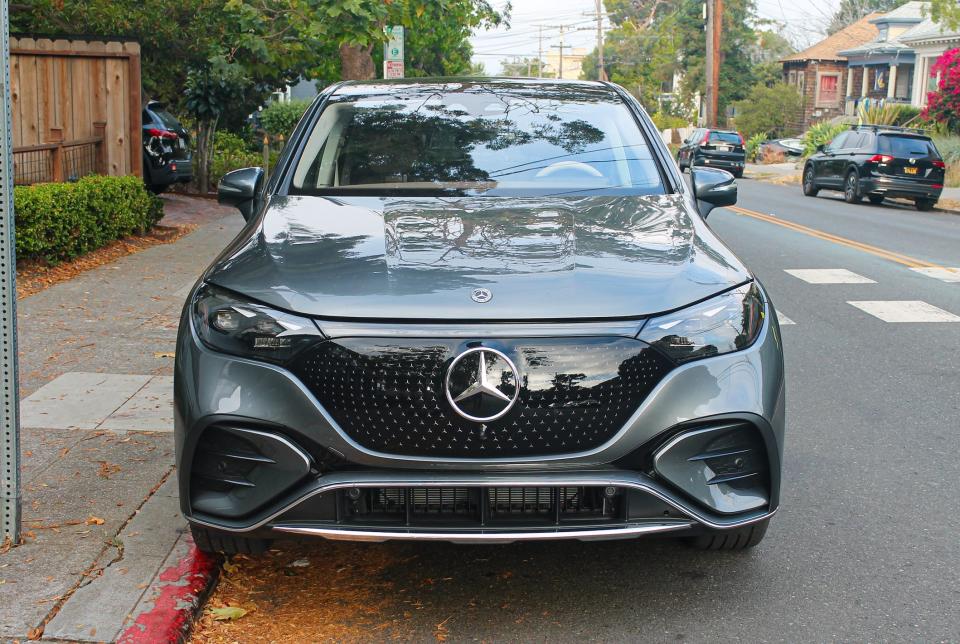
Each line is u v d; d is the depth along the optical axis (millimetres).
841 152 24578
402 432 3104
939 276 11602
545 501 3158
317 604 3539
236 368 3199
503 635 3342
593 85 5270
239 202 4590
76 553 3730
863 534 4219
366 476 3096
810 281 11102
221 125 23000
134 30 16078
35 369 6332
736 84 73688
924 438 5531
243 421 3150
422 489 3139
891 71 54406
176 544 3814
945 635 3365
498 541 3115
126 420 5359
